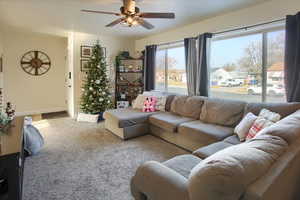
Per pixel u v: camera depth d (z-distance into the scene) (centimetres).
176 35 447
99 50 493
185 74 443
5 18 369
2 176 159
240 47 338
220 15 351
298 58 251
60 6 306
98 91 493
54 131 405
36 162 265
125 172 241
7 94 532
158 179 128
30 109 574
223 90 369
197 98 358
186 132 294
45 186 211
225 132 266
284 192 112
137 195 143
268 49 302
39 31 480
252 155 99
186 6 307
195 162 173
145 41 551
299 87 251
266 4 292
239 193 84
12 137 197
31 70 566
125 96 548
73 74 504
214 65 381
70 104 553
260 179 91
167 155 290
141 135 376
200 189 89
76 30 465
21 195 185
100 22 393
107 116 399
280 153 111
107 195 196
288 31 257
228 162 90
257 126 221
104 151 304
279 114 236
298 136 129
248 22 314
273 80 299
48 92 600
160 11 328
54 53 599
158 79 523
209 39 366
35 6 306
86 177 229
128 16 259
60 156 284
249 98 330
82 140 352
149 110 405
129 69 560
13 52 532
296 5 262
